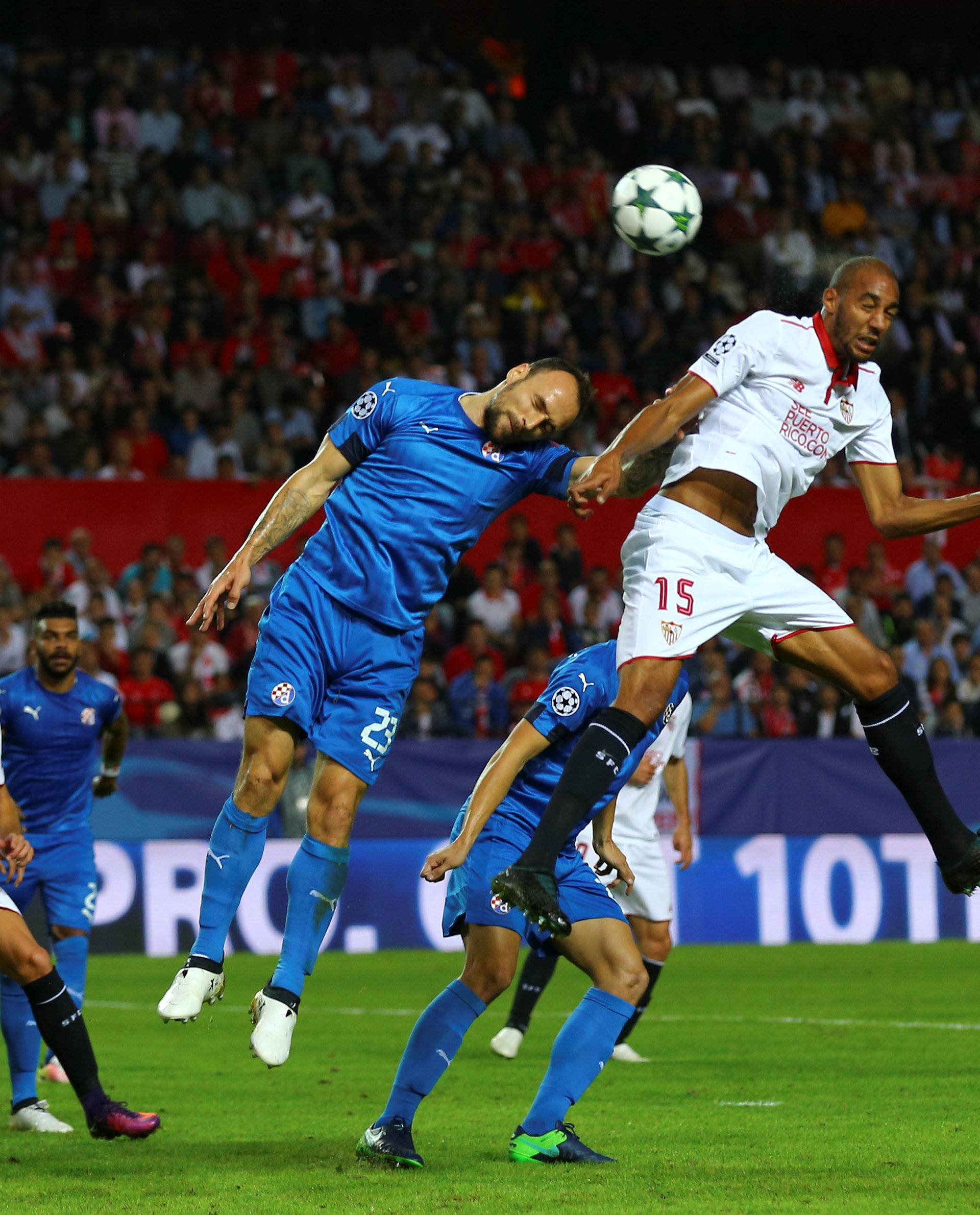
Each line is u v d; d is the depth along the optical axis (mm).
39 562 58156
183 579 56219
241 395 64750
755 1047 31062
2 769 21609
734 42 95812
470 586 59281
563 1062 19125
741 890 53156
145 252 70812
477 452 20016
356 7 90312
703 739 53094
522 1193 16734
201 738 50406
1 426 62438
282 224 74562
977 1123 21891
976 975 44500
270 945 50469
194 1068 29172
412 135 82562
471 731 53250
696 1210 15695
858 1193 16734
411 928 51812
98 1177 18094
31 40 86125
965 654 58469
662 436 18953
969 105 94438
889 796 54438
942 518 20141
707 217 81312
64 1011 20203
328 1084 27016
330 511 20125
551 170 83562
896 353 74750
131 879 49312
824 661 19797
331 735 19688
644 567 19391
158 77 80375
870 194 86438
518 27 93000
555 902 17781
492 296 74688
